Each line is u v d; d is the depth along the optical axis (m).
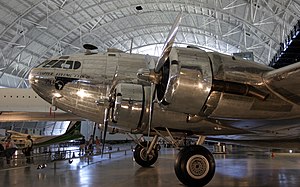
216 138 7.75
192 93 4.98
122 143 34.31
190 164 5.71
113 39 35.44
